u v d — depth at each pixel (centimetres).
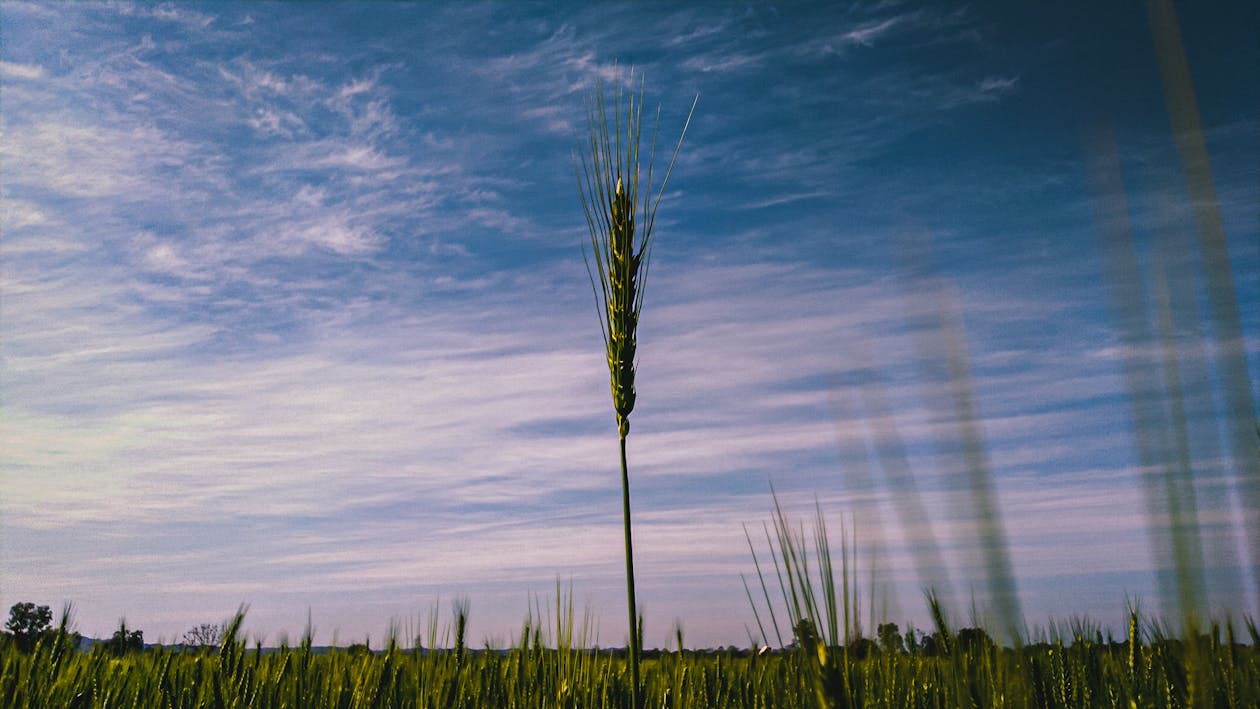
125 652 556
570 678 468
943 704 265
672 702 431
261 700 477
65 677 507
